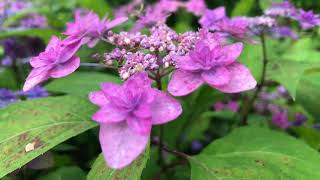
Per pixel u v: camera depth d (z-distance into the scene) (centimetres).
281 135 21
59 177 21
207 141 34
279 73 25
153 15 25
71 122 20
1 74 33
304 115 32
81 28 20
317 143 29
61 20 36
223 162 20
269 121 31
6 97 25
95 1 33
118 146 14
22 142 19
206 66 17
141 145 14
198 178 19
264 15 28
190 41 19
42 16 38
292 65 25
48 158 21
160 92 15
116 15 37
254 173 18
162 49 18
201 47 17
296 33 33
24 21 36
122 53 19
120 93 15
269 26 24
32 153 18
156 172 23
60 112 21
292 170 19
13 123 20
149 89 15
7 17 37
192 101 26
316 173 18
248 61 26
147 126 14
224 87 16
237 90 16
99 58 21
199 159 20
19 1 42
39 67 18
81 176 22
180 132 26
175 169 25
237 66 17
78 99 22
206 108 26
